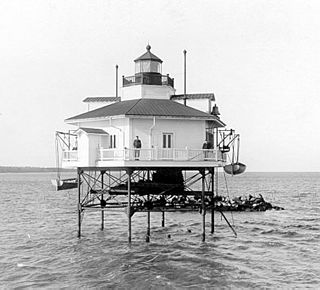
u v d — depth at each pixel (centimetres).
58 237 4009
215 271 2822
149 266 2920
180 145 3509
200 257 3175
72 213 6181
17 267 2947
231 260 3114
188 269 2856
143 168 3362
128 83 4038
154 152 3284
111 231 4331
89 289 2464
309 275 2756
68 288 2486
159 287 2494
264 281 2623
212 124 3906
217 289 2472
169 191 3556
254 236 4147
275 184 18750
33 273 2800
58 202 8388
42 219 5462
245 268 2909
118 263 2994
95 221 5178
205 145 3431
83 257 3183
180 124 3512
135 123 3444
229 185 17262
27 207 7256
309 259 3184
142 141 3453
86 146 3453
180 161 3297
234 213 6281
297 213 6412
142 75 3925
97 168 3438
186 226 4719
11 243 3753
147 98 3903
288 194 11225
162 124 3478
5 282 2622
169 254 3253
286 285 2552
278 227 4794
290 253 3384
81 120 3606
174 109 3603
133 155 3247
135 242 3706
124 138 3462
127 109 3525
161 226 4703
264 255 3300
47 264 3016
